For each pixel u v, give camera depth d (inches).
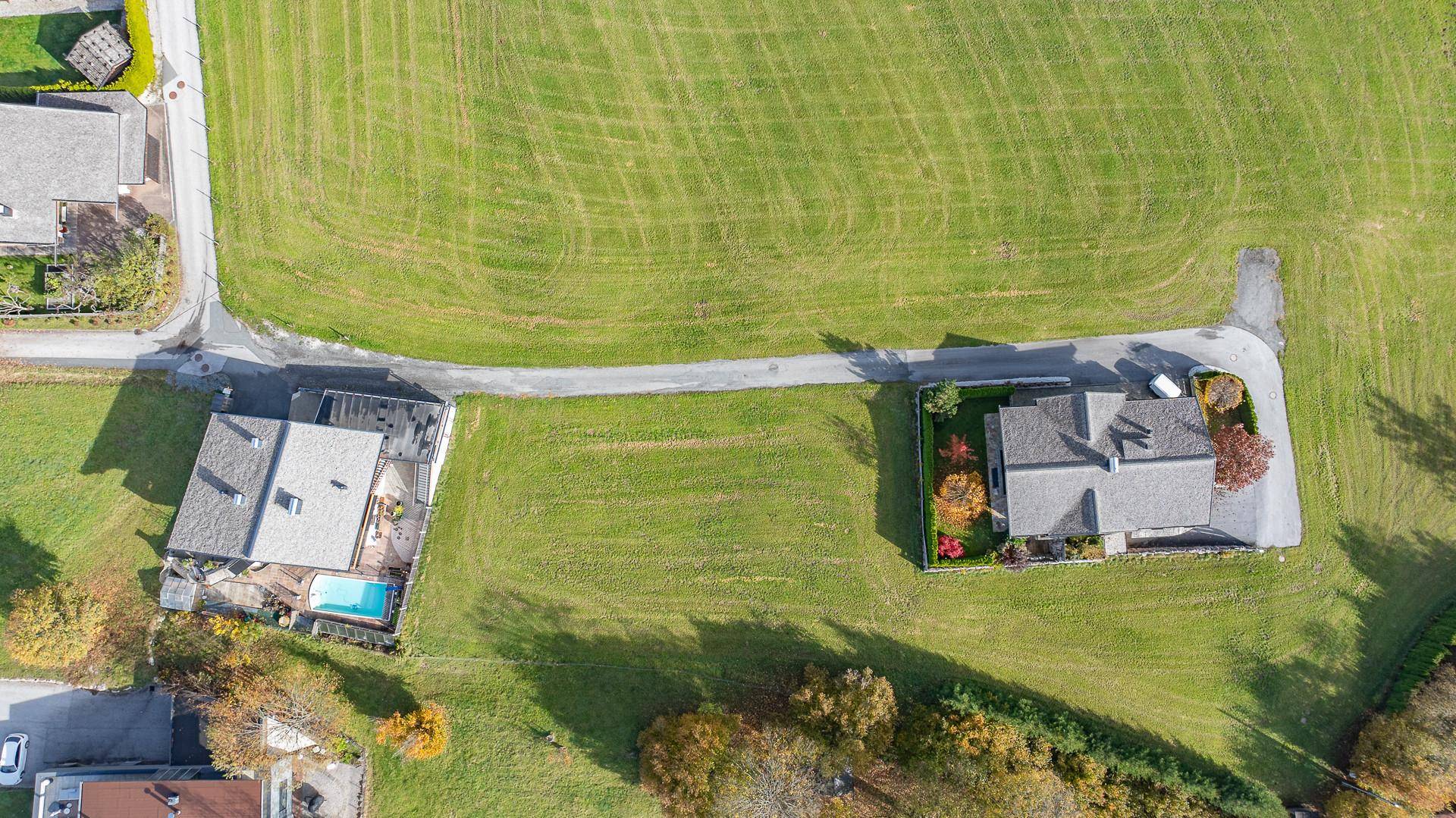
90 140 1759.4
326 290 1870.1
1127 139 1887.3
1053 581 1804.9
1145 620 1795.0
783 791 1540.4
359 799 1780.3
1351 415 1820.9
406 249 1881.2
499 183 1895.9
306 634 1793.8
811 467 1841.8
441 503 1830.7
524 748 1790.1
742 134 1903.3
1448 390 1819.6
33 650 1649.9
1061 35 1904.5
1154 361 1835.6
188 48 1881.2
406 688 1802.4
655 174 1898.4
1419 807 1605.6
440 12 1916.8
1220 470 1706.4
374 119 1898.4
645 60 1913.1
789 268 1878.7
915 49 1911.9
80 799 1653.5
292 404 1800.0
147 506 1818.4
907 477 1820.9
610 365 1870.1
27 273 1806.1
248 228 1873.8
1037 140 1891.0
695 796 1568.7
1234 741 1769.2
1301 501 1806.1
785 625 1809.8
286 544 1625.2
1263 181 1868.8
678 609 1820.9
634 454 1856.5
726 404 1859.0
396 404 1776.6
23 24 1843.0
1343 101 1873.8
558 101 1907.0
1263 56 1887.3
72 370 1838.1
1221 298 1847.9
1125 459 1633.9
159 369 1843.0
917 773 1658.5
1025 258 1870.1
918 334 1860.2
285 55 1898.4
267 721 1674.5
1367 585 1786.4
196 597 1758.1
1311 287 1845.5
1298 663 1779.0
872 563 1812.3
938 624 1797.5
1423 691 1683.1
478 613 1818.4
